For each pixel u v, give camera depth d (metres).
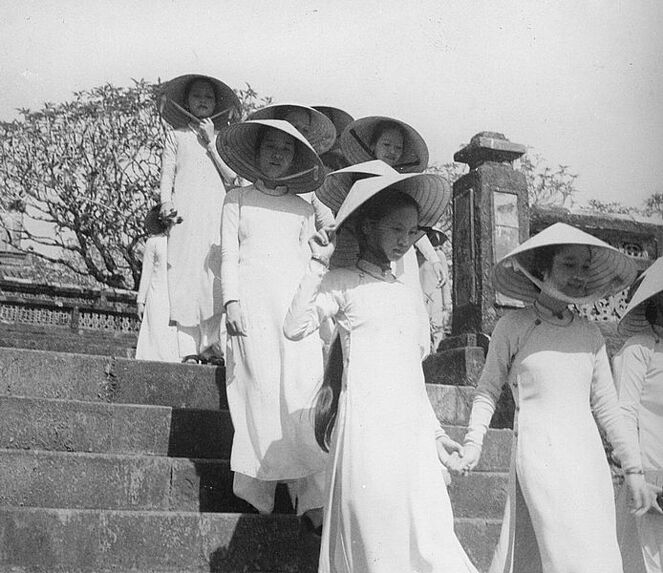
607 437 4.14
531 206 8.55
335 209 4.93
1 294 16.53
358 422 3.65
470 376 7.30
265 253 4.91
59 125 17.89
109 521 4.34
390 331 3.87
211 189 7.55
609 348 7.80
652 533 4.52
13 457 4.59
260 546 4.55
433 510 3.61
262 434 4.57
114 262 18.86
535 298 4.40
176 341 8.88
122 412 5.28
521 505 3.99
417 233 4.26
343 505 3.57
